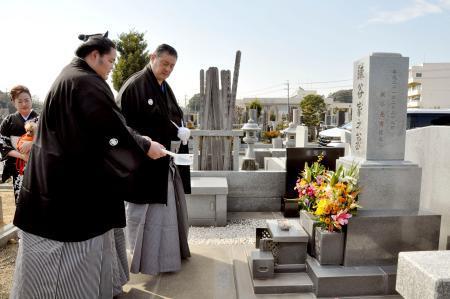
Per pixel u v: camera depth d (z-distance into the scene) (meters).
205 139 5.28
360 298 2.55
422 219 2.72
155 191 2.76
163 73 2.82
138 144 2.15
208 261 3.27
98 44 2.07
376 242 2.70
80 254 2.02
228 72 5.25
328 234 2.70
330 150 5.00
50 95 1.99
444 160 3.13
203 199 4.40
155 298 2.62
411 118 8.68
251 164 6.35
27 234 2.00
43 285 1.99
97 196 2.05
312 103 29.94
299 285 2.62
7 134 3.57
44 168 1.94
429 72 45.34
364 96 2.94
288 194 4.94
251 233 4.13
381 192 2.85
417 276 1.49
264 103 42.75
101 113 1.96
